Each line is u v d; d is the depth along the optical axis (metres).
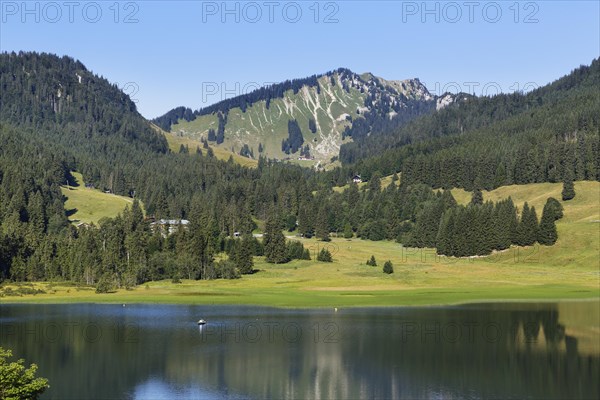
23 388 67.50
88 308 169.88
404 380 98.62
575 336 126.50
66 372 104.56
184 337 128.75
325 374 102.44
